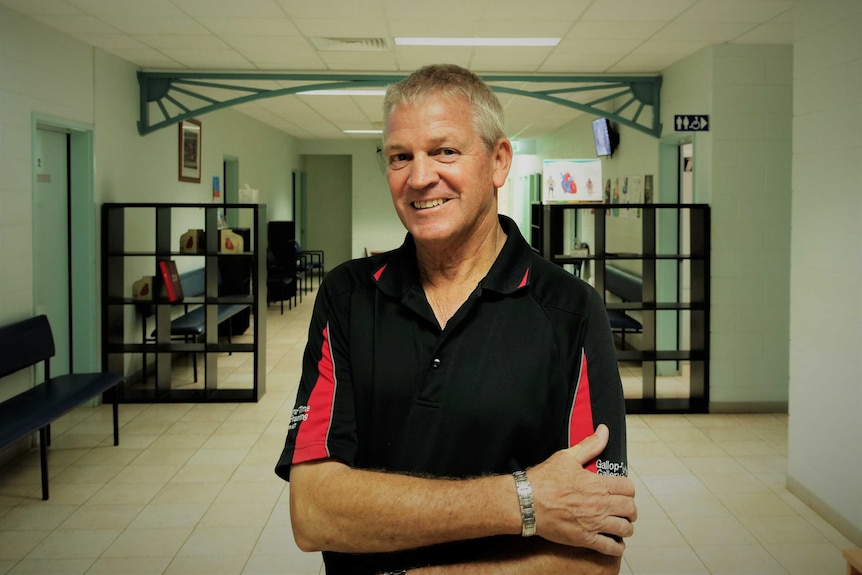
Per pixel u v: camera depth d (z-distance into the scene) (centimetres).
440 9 404
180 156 685
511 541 91
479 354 95
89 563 282
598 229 511
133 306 577
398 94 96
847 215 302
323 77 584
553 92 586
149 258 610
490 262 103
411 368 97
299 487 93
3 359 369
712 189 502
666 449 426
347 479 90
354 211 1342
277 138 1130
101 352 520
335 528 89
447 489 86
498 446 93
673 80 557
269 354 704
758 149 501
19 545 297
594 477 88
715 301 509
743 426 476
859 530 296
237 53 516
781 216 507
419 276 104
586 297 100
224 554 290
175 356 693
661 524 320
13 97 400
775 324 511
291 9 404
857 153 294
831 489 319
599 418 94
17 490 357
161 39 475
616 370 98
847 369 304
